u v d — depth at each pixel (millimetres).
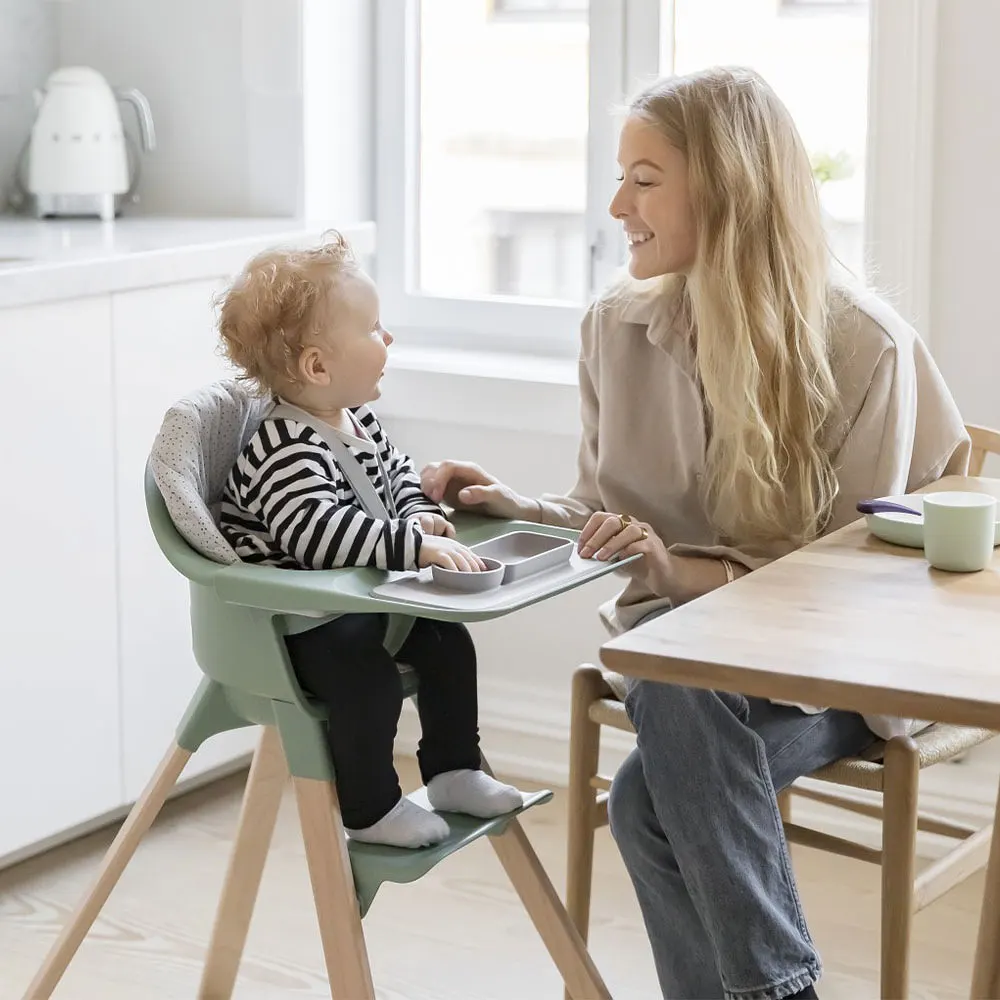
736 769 1627
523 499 1918
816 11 2623
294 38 2904
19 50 3080
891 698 1188
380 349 1690
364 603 1479
